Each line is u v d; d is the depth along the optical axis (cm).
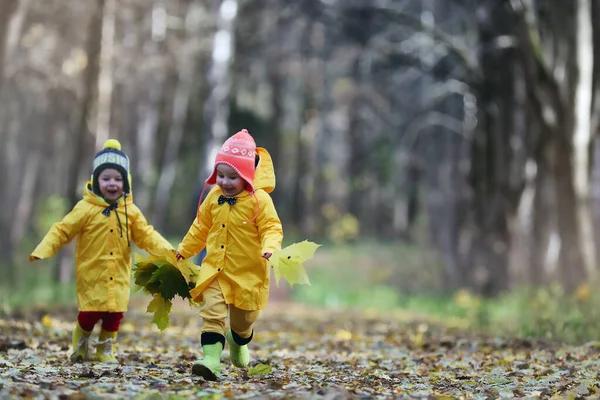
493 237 2444
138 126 4259
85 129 2369
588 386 636
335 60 3788
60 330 1041
